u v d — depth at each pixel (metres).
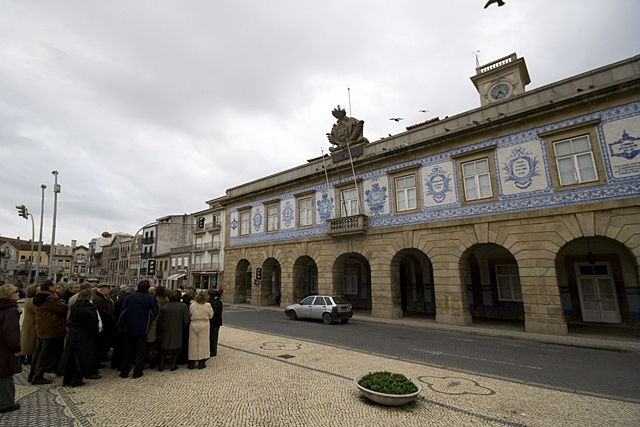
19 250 67.88
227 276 29.42
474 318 18.97
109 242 80.25
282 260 24.58
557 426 4.96
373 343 11.54
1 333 5.21
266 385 6.66
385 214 19.30
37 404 5.61
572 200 13.47
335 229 20.75
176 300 8.02
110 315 7.48
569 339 12.26
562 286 17.16
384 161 19.67
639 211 12.14
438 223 16.95
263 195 27.19
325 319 16.64
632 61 12.79
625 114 12.76
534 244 14.16
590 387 6.92
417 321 17.11
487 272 19.52
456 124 17.19
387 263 18.78
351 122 22.20
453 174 16.88
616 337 12.69
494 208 15.38
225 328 14.47
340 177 21.94
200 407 5.54
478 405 5.73
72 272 85.44
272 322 16.91
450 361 9.10
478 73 26.69
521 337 12.88
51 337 6.74
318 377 7.23
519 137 15.08
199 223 38.72
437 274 16.75
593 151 13.27
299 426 4.87
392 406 5.58
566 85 14.21
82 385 6.59
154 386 6.57
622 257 15.60
